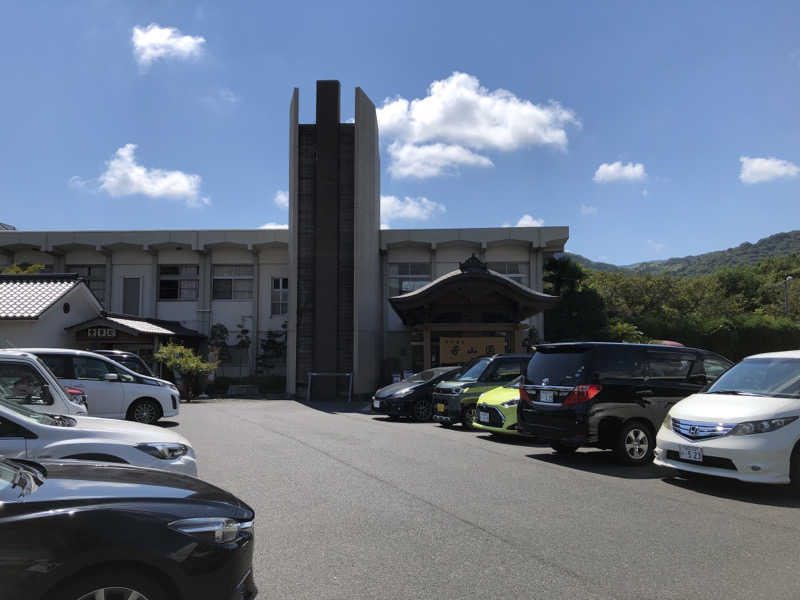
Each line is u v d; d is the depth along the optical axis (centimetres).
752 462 677
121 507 307
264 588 418
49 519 288
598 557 485
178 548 304
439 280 2180
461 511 626
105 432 587
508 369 1408
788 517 611
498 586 423
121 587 291
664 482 784
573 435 890
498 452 1027
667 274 5297
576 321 3272
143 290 3134
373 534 545
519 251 3072
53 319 2170
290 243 2686
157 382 1393
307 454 978
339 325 2573
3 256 3142
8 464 374
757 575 447
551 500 678
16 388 774
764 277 7450
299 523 579
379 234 3014
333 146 2653
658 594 410
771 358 820
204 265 3134
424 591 414
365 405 2170
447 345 2225
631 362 930
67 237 3055
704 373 988
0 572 273
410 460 928
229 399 2516
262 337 3103
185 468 606
